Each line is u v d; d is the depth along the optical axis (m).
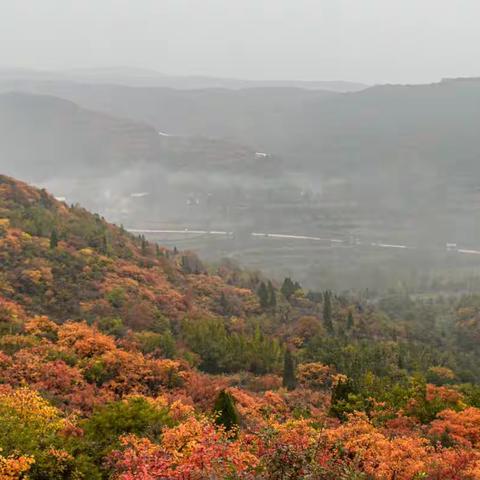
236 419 34.97
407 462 25.88
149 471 19.69
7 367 46.19
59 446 26.28
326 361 90.38
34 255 112.44
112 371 53.00
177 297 120.44
